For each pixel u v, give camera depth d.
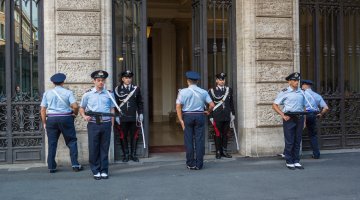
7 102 9.98
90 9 10.05
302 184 8.05
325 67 11.91
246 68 10.80
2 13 10.04
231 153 11.22
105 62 10.12
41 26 10.09
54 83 9.09
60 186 7.96
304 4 11.72
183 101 9.44
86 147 9.97
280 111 9.52
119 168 9.67
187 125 9.45
